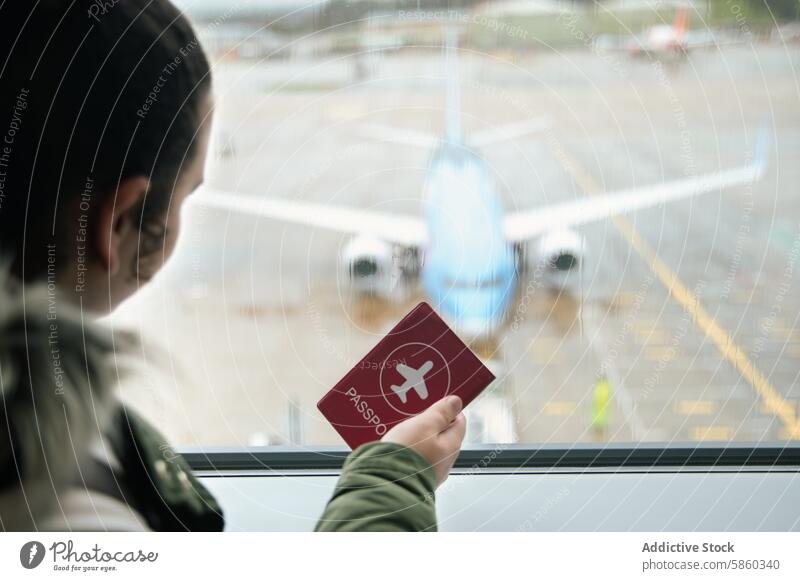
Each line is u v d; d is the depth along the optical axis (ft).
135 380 2.44
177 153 2.51
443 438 1.73
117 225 2.37
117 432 2.27
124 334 2.45
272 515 2.51
